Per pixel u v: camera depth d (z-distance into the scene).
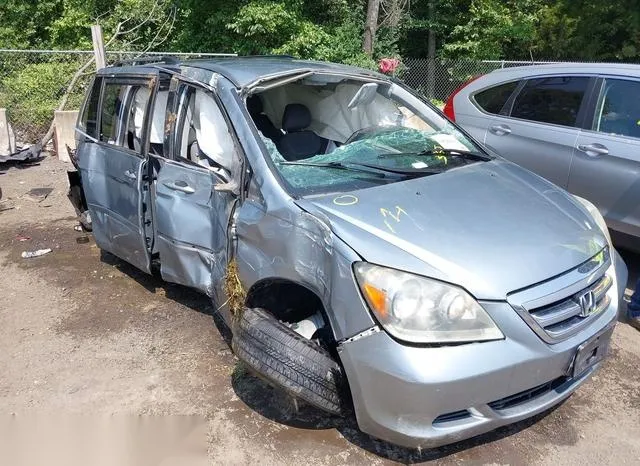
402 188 3.05
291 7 14.12
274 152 3.23
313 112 4.16
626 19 14.84
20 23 16.06
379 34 16.77
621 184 4.63
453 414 2.47
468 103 6.02
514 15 16.58
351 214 2.76
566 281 2.62
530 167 5.30
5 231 6.16
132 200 4.14
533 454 2.83
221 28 14.35
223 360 3.64
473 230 2.72
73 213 6.75
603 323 2.80
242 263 3.09
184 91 3.79
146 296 4.55
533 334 2.47
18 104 10.26
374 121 4.14
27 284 4.85
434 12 17.80
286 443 2.91
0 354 3.80
